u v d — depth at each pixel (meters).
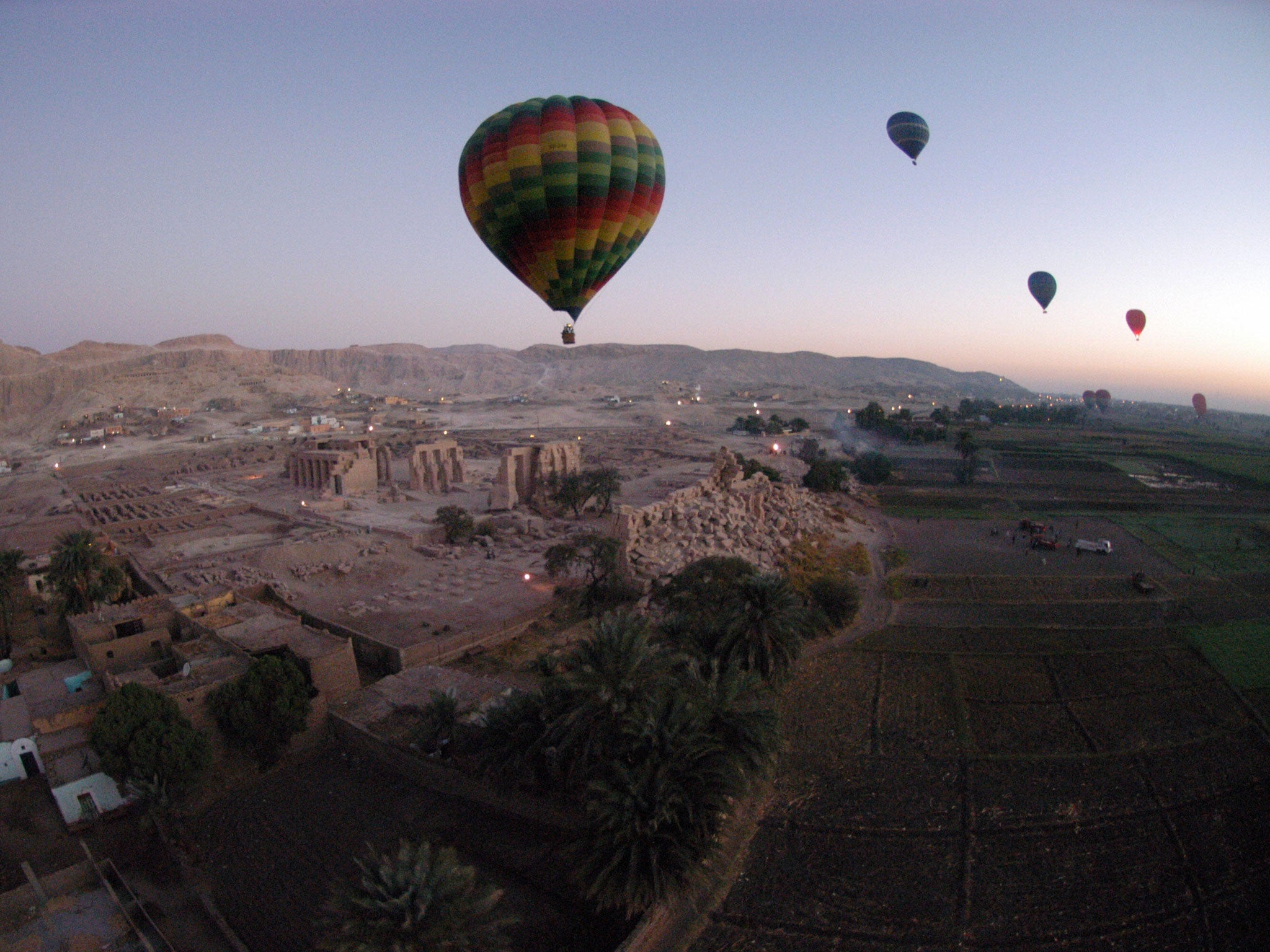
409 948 22.16
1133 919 29.42
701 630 43.38
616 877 27.27
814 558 75.69
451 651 53.59
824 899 30.55
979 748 40.88
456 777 37.31
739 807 34.94
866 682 48.84
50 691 44.31
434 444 120.38
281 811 36.78
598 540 60.91
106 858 33.91
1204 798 36.62
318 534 87.94
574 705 32.03
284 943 28.73
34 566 68.56
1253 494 123.19
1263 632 56.81
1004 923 29.23
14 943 28.30
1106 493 123.06
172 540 89.62
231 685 39.78
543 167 41.09
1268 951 27.80
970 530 94.81
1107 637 56.06
